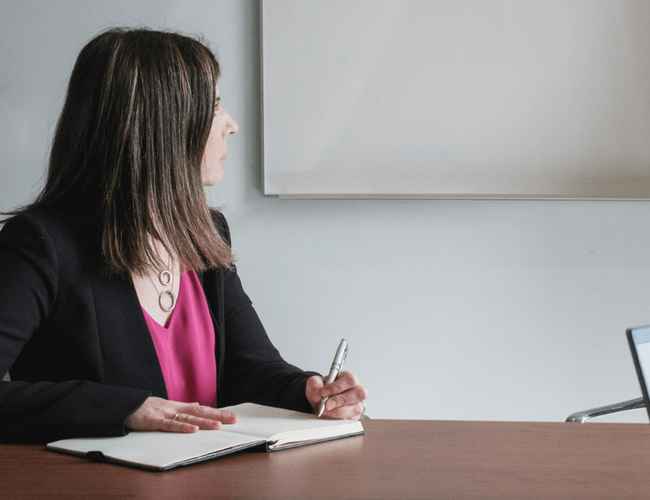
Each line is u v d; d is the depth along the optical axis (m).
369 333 2.77
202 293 1.63
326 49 2.68
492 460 1.08
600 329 2.76
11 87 2.78
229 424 1.23
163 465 1.01
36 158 2.79
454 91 2.68
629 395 2.76
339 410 1.30
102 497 0.91
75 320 1.40
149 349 1.45
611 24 2.66
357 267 2.76
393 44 2.68
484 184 2.70
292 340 2.78
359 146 2.70
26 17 2.78
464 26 2.67
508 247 2.75
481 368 2.76
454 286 2.76
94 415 1.19
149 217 1.46
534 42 2.67
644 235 2.75
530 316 2.76
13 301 1.35
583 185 2.69
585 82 2.68
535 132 2.68
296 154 2.70
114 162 1.45
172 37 1.54
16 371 1.45
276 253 2.77
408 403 2.77
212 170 1.65
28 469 1.03
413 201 2.75
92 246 1.44
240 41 2.74
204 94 1.52
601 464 1.06
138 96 1.46
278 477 0.99
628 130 2.68
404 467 1.04
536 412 2.76
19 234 1.41
